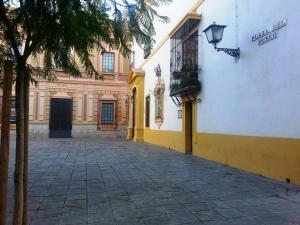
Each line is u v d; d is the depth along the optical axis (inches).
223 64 398.9
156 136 720.3
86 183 285.7
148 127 801.6
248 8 344.2
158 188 265.7
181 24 495.5
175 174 332.5
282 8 291.0
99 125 1027.3
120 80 1051.9
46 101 973.2
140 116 853.8
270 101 307.1
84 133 1011.9
